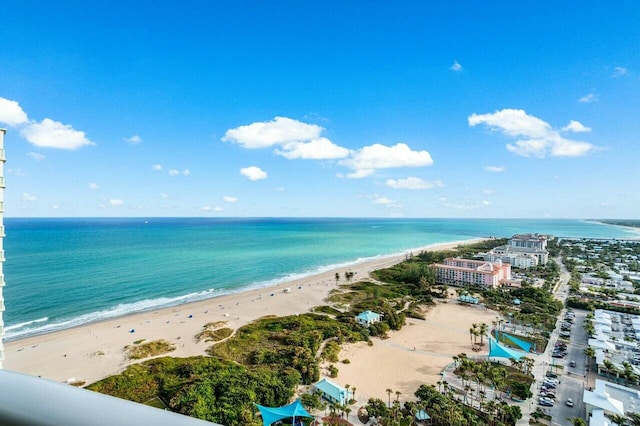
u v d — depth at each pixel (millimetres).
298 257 104875
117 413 1310
